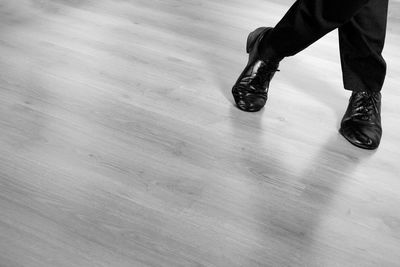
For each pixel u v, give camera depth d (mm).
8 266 997
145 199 1216
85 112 1529
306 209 1259
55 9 2250
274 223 1198
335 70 2025
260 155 1439
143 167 1326
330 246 1155
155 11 2387
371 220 1254
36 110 1507
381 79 1534
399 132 1665
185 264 1055
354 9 1313
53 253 1039
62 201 1179
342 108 1755
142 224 1141
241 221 1189
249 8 2578
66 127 1447
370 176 1419
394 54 2250
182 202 1223
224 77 1854
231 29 2301
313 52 2150
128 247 1075
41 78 1687
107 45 1984
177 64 1906
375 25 1449
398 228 1240
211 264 1064
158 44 2053
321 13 1352
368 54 1486
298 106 1726
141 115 1551
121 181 1265
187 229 1144
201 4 2553
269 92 1786
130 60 1888
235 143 1477
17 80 1654
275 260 1098
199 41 2133
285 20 1438
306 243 1154
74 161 1314
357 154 1510
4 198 1164
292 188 1325
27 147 1343
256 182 1328
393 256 1154
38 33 2004
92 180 1256
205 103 1662
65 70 1757
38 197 1181
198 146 1440
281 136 1543
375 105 1581
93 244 1072
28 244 1053
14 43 1897
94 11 2289
